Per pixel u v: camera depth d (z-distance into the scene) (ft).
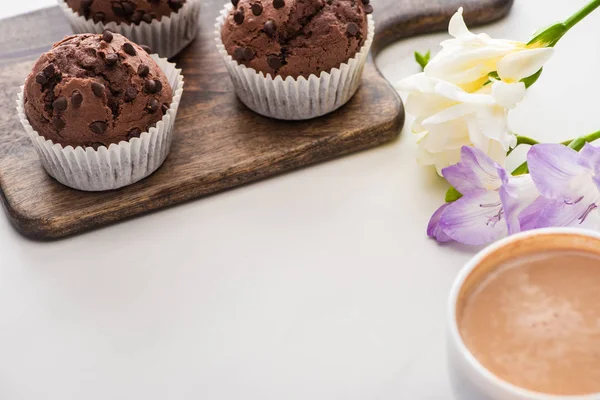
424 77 1.84
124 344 1.73
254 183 1.94
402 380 1.68
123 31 2.04
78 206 1.87
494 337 1.51
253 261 1.82
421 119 1.86
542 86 2.07
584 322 1.51
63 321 1.76
